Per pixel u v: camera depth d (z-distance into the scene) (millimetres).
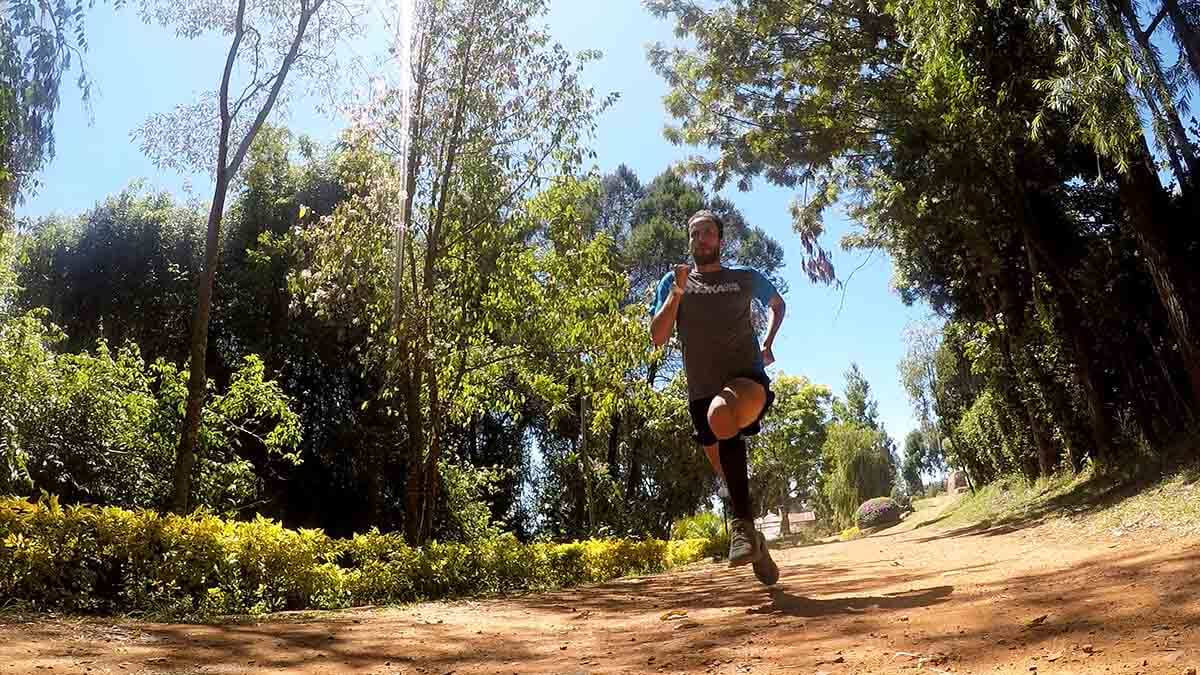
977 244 14844
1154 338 12797
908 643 2490
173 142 10305
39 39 6730
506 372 13859
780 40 15586
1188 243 10547
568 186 12195
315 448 17984
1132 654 2002
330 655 3461
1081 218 14000
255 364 12680
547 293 12258
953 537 12570
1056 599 2928
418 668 3092
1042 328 15367
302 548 7449
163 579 6461
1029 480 19656
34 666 3156
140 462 10922
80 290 18062
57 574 5863
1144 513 8453
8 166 6840
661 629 3625
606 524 22109
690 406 3596
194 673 3057
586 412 21047
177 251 18609
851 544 16375
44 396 10125
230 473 12047
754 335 3512
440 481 17203
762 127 16609
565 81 11242
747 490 3535
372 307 11367
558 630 4109
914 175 14227
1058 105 8141
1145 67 7633
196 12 9562
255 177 18891
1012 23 10250
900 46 14328
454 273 11594
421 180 11297
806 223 17141
